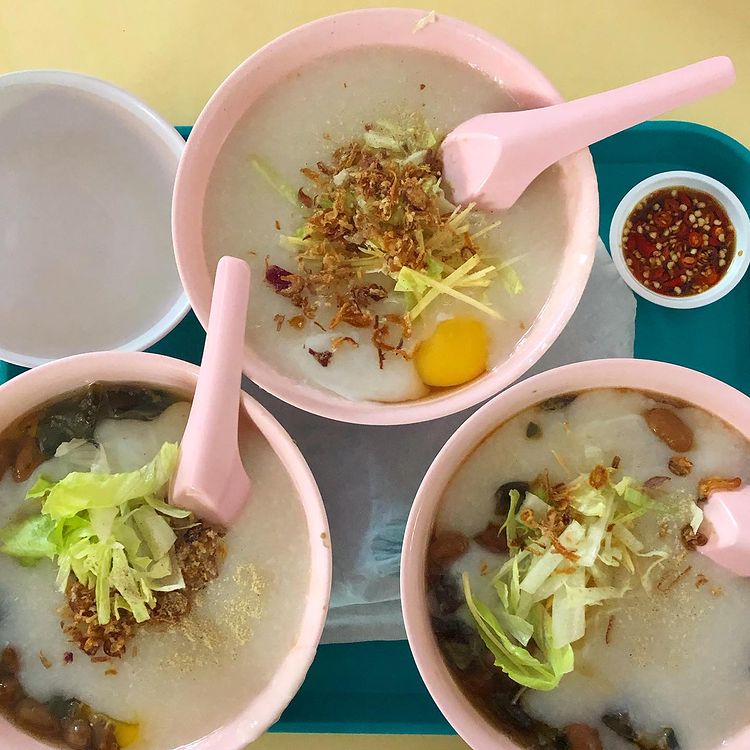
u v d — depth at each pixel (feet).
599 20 1.56
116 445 1.15
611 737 1.13
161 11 1.53
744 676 1.13
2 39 1.52
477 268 1.23
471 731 1.05
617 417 1.17
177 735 1.11
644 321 1.45
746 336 1.45
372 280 1.23
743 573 1.13
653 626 1.13
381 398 1.22
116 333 1.37
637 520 1.15
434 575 1.14
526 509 1.13
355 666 1.34
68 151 1.40
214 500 1.07
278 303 1.22
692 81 1.09
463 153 1.19
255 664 1.12
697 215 1.47
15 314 1.36
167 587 1.09
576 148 1.15
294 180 1.23
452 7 1.55
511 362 1.21
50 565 1.13
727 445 1.16
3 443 1.14
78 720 1.09
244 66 1.16
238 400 1.07
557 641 1.08
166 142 1.37
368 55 1.23
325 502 1.34
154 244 1.40
